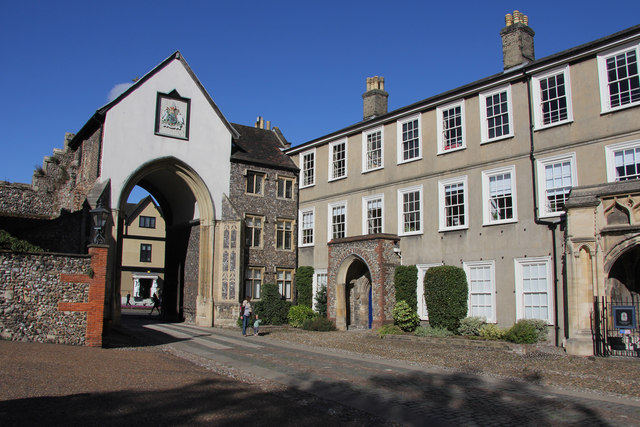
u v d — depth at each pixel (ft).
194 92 76.79
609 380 33.73
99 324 46.29
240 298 74.84
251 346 53.11
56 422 20.54
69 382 27.84
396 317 62.95
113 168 67.87
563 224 50.93
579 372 36.55
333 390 31.09
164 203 88.74
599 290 43.68
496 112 59.72
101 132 67.82
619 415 25.40
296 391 30.55
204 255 76.64
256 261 81.51
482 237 58.75
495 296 56.54
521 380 34.76
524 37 60.70
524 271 54.49
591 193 45.55
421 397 29.45
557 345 49.85
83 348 43.65
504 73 58.18
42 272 44.65
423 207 65.98
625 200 43.27
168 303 86.94
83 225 63.98
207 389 29.40
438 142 65.26
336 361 43.06
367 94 80.12
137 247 160.66
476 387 32.50
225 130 79.82
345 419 24.16
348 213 77.20
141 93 71.61
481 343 49.62
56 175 84.53
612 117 49.32
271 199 84.48
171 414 23.03
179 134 74.64
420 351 48.65
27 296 43.80
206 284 75.66
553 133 53.62
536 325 51.21
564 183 52.31
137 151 70.28
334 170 81.56
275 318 78.23
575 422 24.16
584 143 51.06
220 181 78.23
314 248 82.94
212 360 43.01
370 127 75.25
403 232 68.03
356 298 74.28
